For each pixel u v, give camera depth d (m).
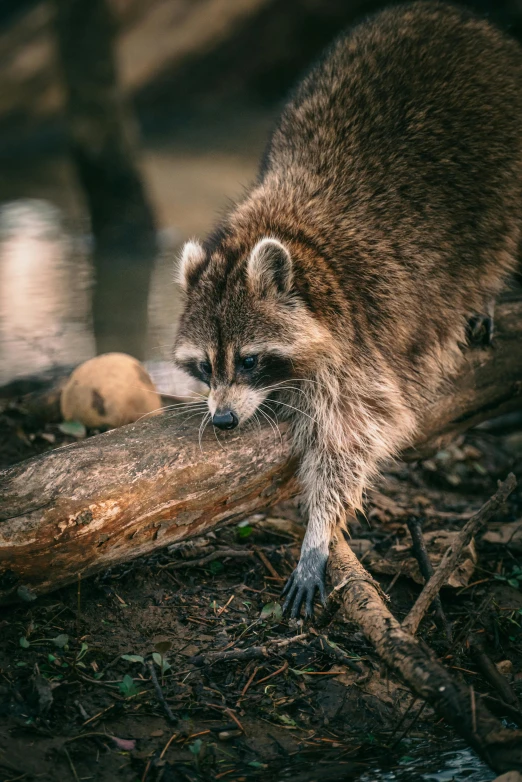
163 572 4.44
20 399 6.28
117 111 11.17
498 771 2.96
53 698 3.53
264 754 3.42
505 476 6.13
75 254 10.74
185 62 17.44
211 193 13.01
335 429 4.58
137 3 17.78
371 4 17.03
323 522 4.46
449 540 4.82
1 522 3.63
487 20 5.80
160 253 10.75
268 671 3.88
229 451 4.26
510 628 4.33
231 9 17.36
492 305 5.31
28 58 16.92
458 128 5.11
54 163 16.19
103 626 3.99
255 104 18.16
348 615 3.71
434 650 4.09
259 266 4.48
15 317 8.43
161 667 3.78
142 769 3.26
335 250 4.76
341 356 4.62
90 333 8.05
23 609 3.94
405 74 5.19
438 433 5.21
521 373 5.38
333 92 5.27
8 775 3.13
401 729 3.65
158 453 4.04
